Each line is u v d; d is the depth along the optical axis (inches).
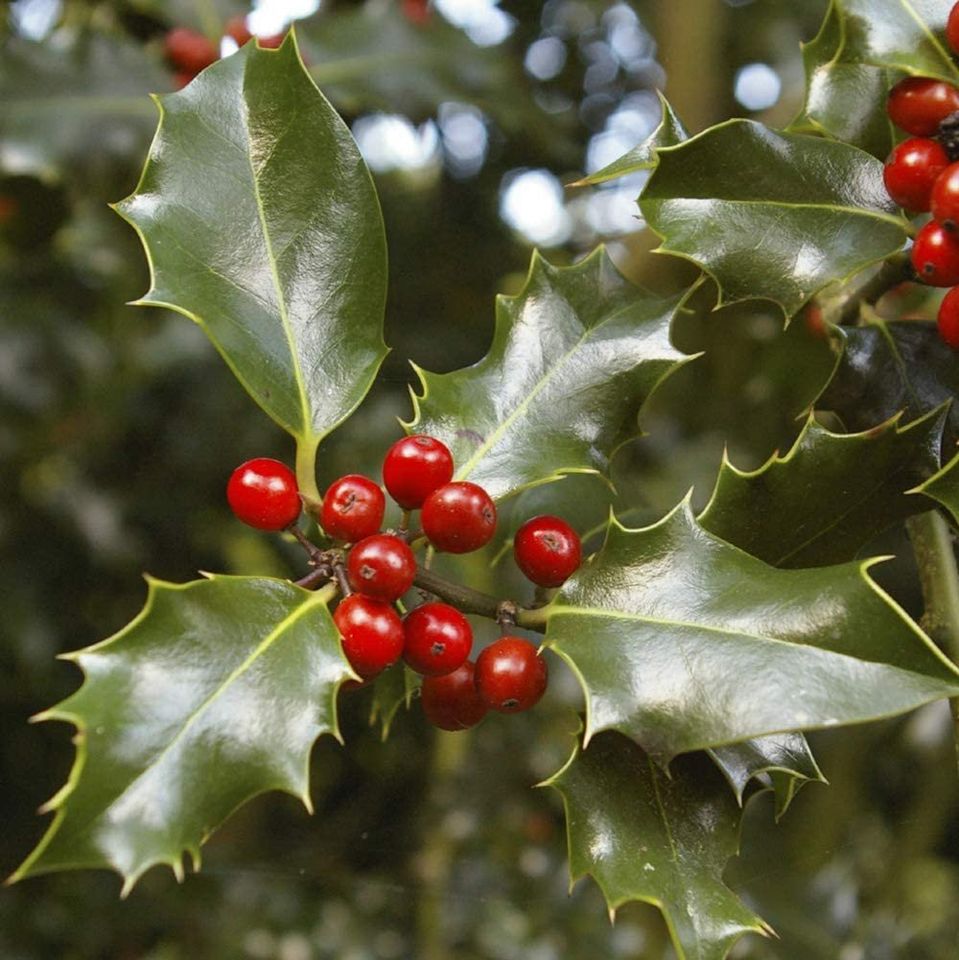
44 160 15.9
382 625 9.0
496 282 23.0
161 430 26.2
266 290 10.1
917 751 22.7
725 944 9.0
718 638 8.7
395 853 25.6
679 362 10.2
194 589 8.9
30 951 24.2
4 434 23.9
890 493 9.6
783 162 10.0
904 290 13.1
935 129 9.6
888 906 22.1
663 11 20.0
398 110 17.1
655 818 9.3
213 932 24.8
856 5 9.6
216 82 10.1
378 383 22.9
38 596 25.3
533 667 9.3
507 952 23.8
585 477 12.1
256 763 8.6
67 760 26.9
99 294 24.6
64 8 18.3
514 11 21.8
